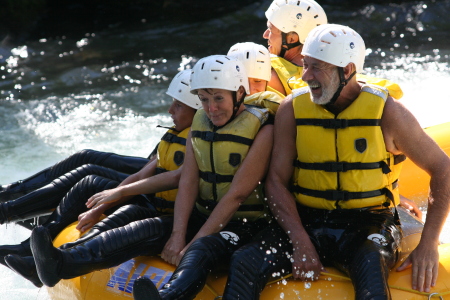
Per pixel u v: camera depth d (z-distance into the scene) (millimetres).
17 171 23172
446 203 11625
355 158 11859
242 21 43188
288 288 11359
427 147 11734
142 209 13508
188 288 10836
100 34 42438
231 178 12531
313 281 11406
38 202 15008
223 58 12328
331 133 11859
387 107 11734
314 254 11500
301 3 16141
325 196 12164
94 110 29766
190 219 13219
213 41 39844
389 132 11789
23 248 13695
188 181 12938
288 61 15930
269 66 14500
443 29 39469
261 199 12812
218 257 11523
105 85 33312
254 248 11320
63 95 32094
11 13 44812
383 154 11930
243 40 39719
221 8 45938
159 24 43938
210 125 12703
